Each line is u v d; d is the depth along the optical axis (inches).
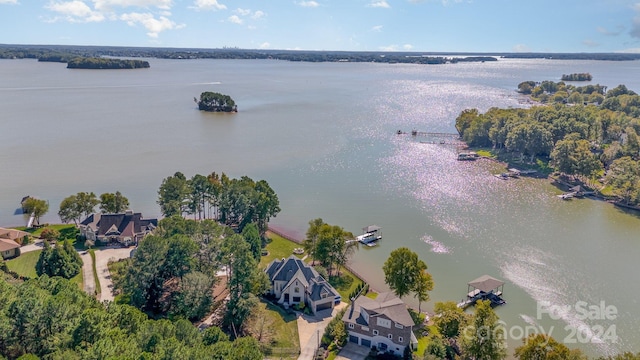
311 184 5032.0
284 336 2452.0
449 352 2252.7
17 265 3125.0
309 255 3371.1
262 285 2677.2
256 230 3255.4
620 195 4488.2
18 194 4623.5
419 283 2645.2
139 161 5787.4
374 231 3722.9
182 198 3774.6
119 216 3577.8
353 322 2412.6
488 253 3435.0
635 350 2362.2
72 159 5831.7
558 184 5000.0
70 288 2278.5
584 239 3673.7
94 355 1605.6
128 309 2063.2
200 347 1800.0
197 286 2493.8
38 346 1764.3
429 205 4416.8
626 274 3120.1
